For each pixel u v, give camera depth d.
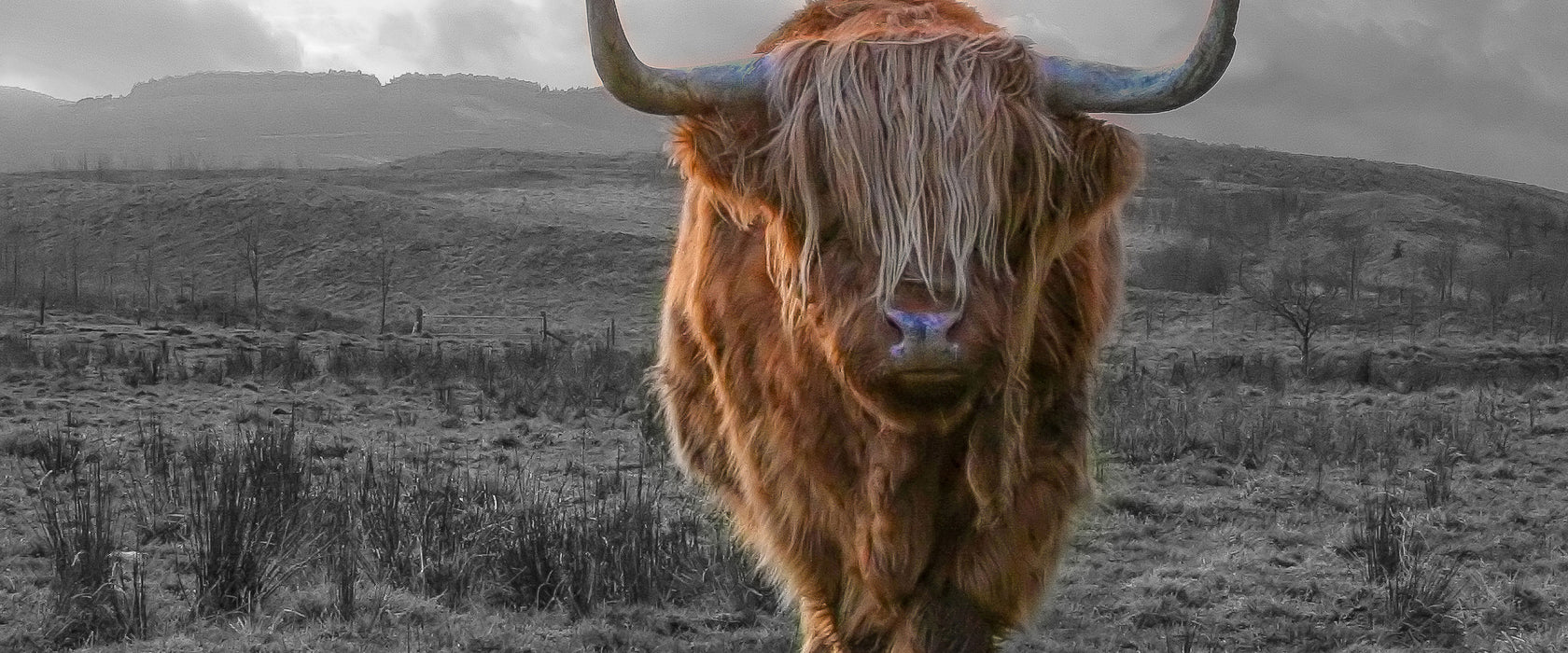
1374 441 12.45
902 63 3.34
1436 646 6.04
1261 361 24.39
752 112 3.52
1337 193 98.12
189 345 21.28
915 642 3.98
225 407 13.48
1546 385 19.05
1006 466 3.74
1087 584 7.00
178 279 52.59
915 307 3.19
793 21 4.35
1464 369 26.00
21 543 7.15
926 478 3.82
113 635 5.77
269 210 59.00
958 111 3.28
